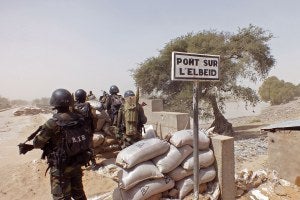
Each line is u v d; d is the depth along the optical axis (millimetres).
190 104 30297
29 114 24656
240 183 5871
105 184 6043
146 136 7590
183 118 7914
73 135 3740
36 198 5766
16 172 6988
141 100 9320
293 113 43594
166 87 33844
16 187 6211
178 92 33250
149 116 8969
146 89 34688
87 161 3965
